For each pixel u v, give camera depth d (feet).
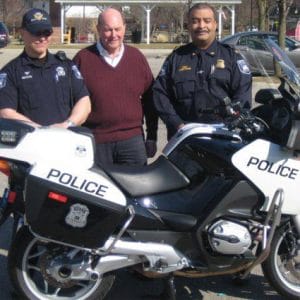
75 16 163.02
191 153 13.62
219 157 13.32
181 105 16.20
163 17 166.20
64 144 12.69
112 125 16.51
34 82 14.71
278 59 13.97
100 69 16.29
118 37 16.12
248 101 15.89
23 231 13.14
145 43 142.10
